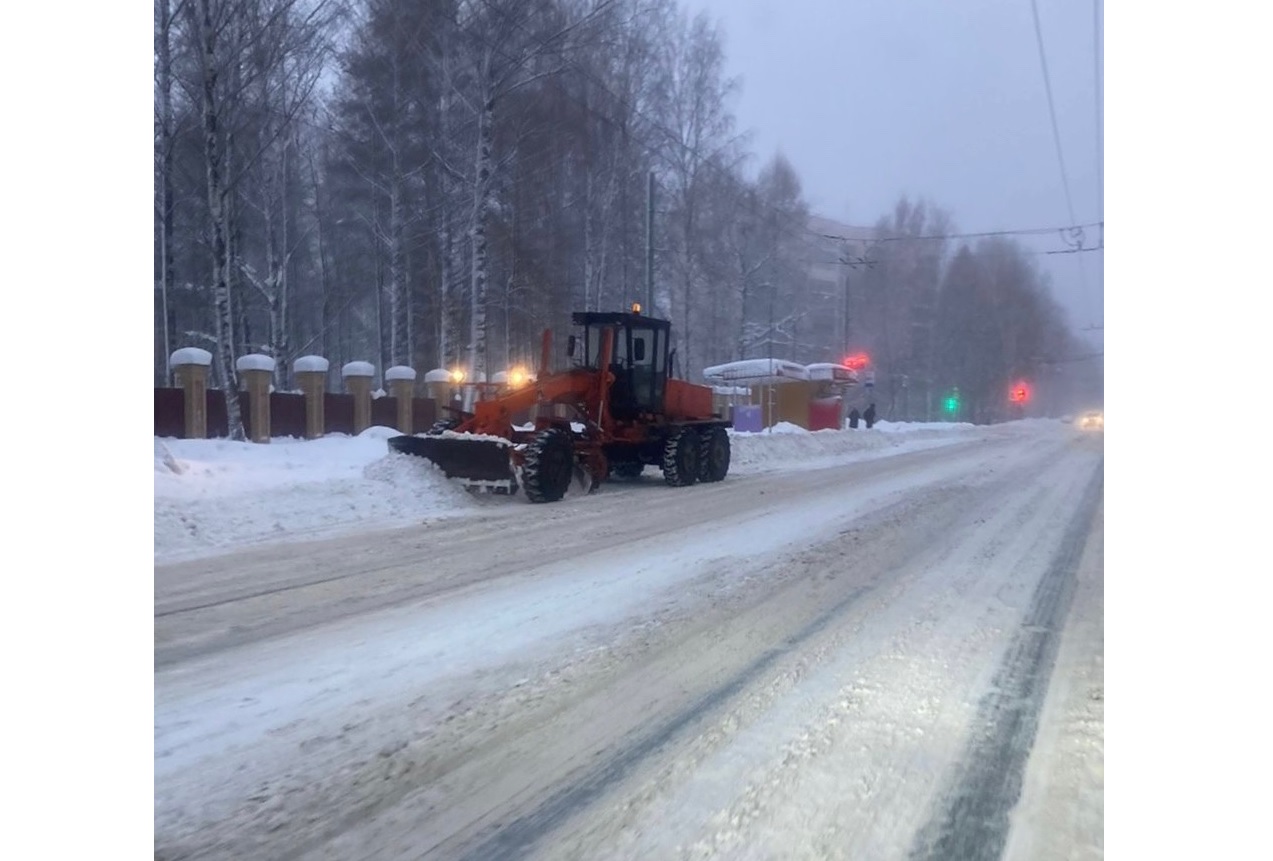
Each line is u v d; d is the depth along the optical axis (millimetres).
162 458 10430
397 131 24375
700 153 29047
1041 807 3400
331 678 4809
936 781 3615
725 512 11523
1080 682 4801
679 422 15664
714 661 5141
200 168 20828
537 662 5094
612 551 8594
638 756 3844
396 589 6914
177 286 25219
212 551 8453
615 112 25609
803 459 22547
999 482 15414
